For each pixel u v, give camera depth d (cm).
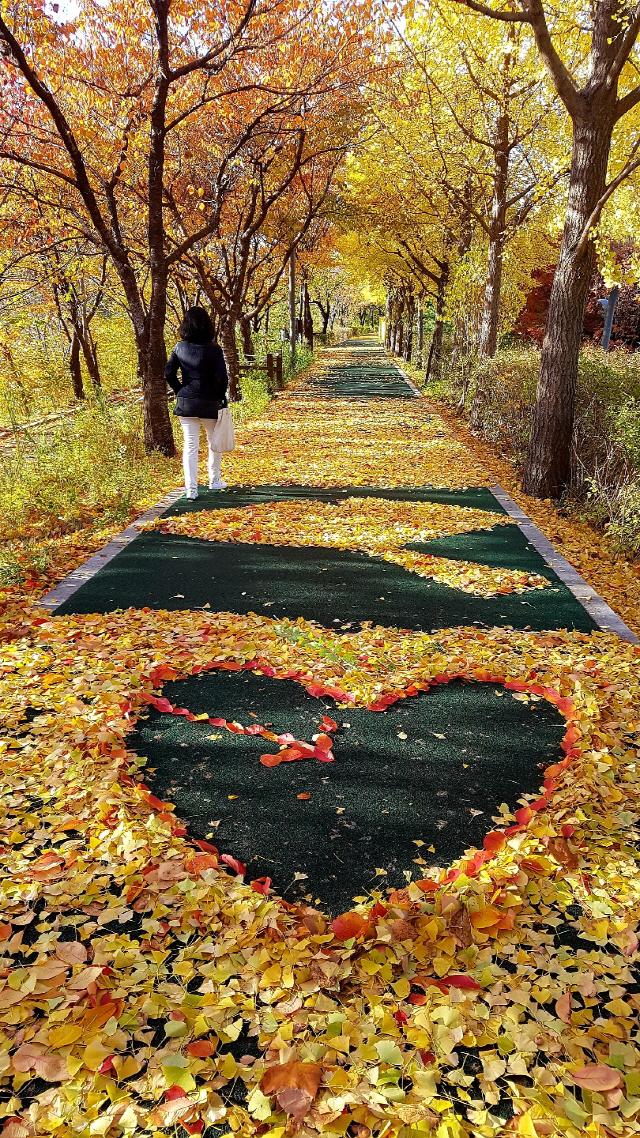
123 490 828
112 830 271
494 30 1041
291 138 1580
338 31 1393
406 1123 168
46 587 561
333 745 337
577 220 785
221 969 210
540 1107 170
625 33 709
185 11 1134
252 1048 190
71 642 440
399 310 3712
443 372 1975
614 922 232
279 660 416
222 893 237
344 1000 204
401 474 999
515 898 235
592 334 2414
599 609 518
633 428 719
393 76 1449
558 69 724
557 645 450
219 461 880
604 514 765
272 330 4016
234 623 474
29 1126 167
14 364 1769
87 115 1146
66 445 896
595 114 750
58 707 359
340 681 392
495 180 1288
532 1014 198
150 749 331
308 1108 170
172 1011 197
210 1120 169
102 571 591
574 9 905
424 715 366
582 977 208
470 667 411
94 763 312
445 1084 181
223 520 742
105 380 2375
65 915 234
